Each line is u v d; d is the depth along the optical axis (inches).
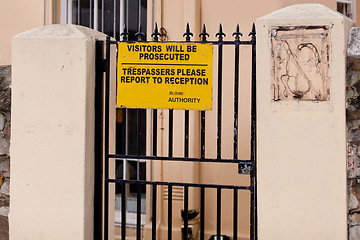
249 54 176.4
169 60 112.4
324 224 104.0
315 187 104.2
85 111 113.2
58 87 114.3
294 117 104.7
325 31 102.7
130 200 200.8
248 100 177.0
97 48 119.0
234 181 178.5
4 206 124.8
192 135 179.0
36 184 115.8
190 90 112.0
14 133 116.6
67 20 201.2
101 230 121.3
